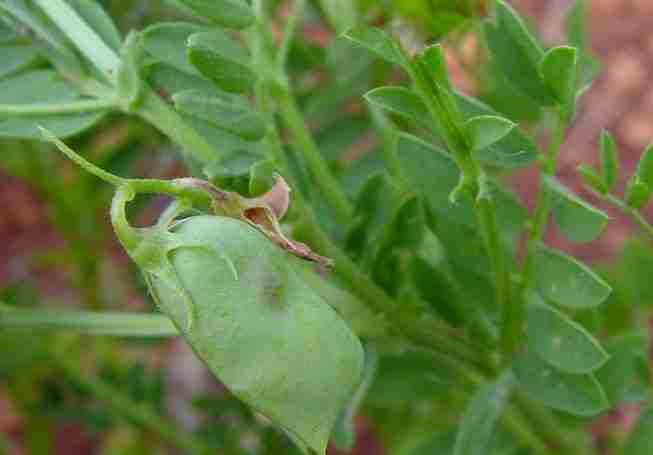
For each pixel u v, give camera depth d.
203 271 0.09
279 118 0.14
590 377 0.12
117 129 0.17
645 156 0.10
